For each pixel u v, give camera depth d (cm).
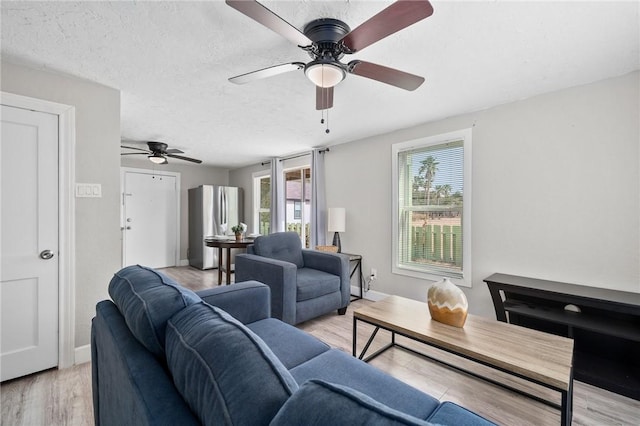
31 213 195
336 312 329
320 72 156
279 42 168
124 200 533
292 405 50
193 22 149
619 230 206
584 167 220
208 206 566
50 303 201
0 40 163
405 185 344
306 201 503
